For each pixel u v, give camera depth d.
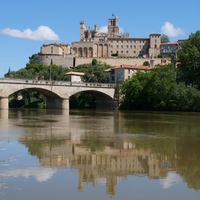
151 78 137.50
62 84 140.88
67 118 80.44
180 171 22.11
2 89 122.25
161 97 135.38
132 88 149.75
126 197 16.58
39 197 16.39
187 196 16.81
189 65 135.12
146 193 17.22
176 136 42.44
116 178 20.20
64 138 39.06
